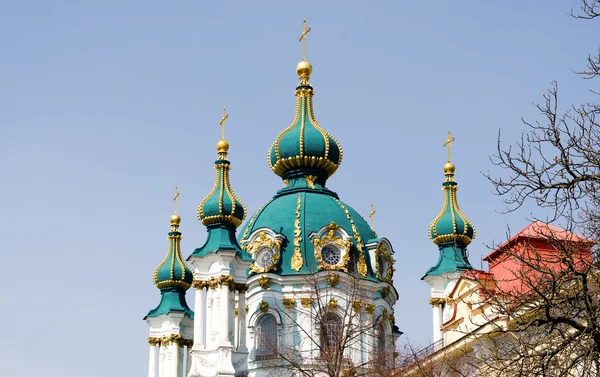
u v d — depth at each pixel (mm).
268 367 85938
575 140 40406
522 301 44969
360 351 93375
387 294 99438
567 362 40375
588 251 41562
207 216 95500
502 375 42875
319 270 96812
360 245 100062
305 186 103750
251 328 96438
